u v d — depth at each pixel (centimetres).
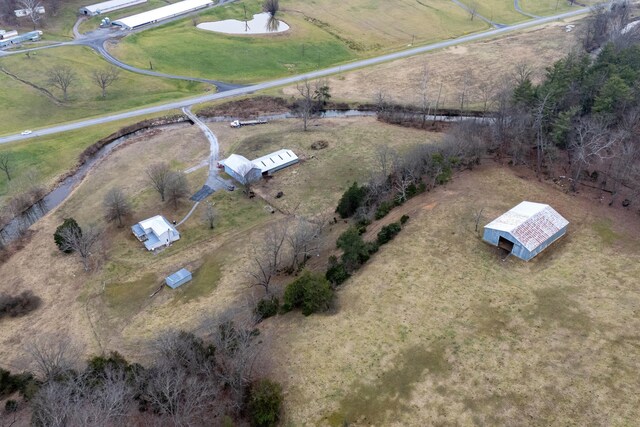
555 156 9288
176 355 5541
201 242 9169
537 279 6694
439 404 5078
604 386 5103
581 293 6388
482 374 5350
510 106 10594
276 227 9250
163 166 10825
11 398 6006
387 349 5734
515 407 4981
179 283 8038
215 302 7400
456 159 9131
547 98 9644
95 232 9381
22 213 10425
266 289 7244
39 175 11456
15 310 7744
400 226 7819
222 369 5566
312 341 5941
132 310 7625
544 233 7175
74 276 8488
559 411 4903
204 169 11569
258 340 6047
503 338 5788
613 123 10000
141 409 5197
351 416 5047
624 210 8100
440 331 5931
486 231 7381
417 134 12762
